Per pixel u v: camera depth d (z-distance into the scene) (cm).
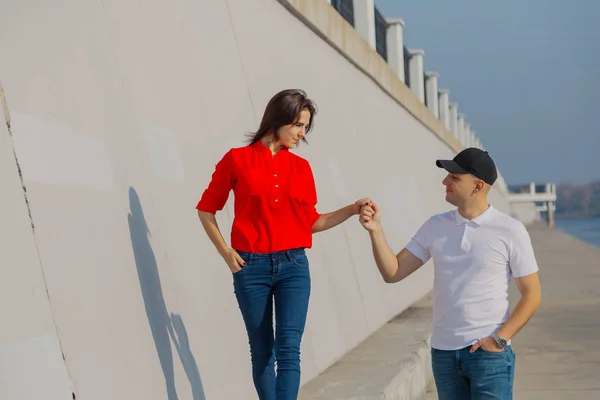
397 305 1294
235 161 477
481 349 425
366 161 1373
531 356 1029
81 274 396
